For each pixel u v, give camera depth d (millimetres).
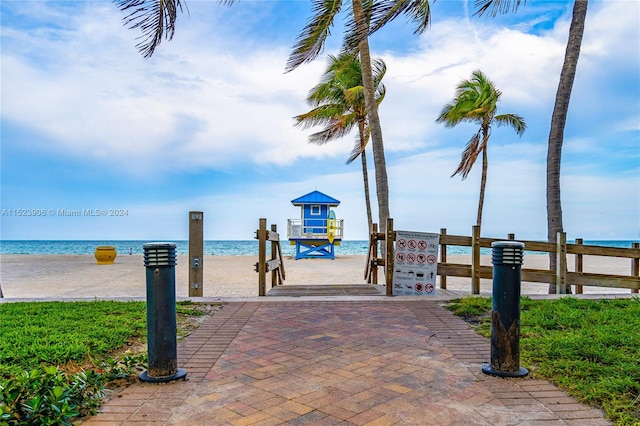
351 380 3830
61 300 7871
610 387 3443
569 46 9766
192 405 3297
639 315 5934
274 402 3352
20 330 5094
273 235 9281
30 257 34344
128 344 4918
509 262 3930
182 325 5895
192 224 8328
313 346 4926
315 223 31578
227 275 17375
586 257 36781
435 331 5586
